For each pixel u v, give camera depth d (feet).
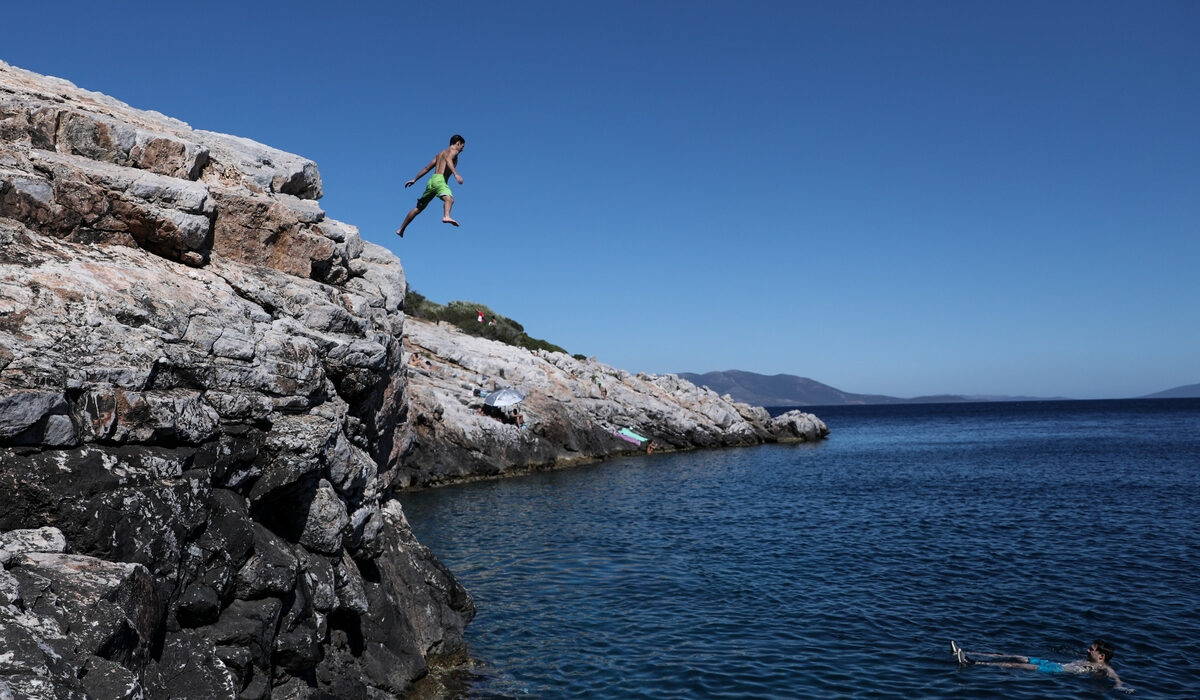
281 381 30.78
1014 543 80.84
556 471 166.81
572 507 111.14
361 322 39.11
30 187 27.20
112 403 23.27
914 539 84.43
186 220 30.89
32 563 18.88
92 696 16.47
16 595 16.99
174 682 22.26
